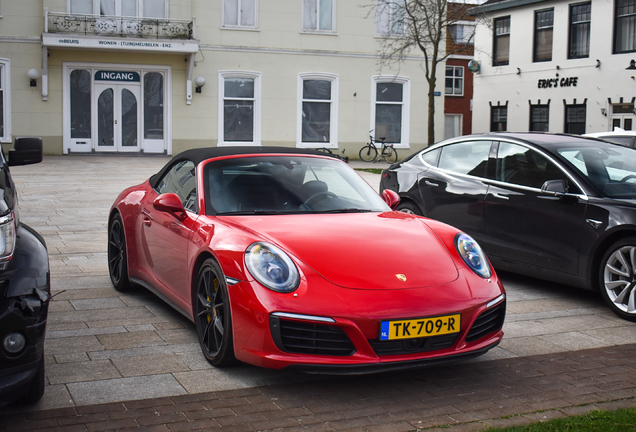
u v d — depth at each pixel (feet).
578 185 17.72
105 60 71.26
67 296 17.69
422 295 11.32
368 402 10.99
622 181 17.98
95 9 70.18
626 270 16.24
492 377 12.28
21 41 68.33
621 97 74.95
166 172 16.98
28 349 9.37
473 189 20.61
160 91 73.87
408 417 10.37
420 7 70.33
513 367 12.84
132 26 70.38
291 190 14.66
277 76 77.05
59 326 14.96
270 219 13.41
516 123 87.35
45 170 53.78
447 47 113.29
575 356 13.53
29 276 9.52
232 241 12.20
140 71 72.84
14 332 9.23
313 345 11.02
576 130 80.33
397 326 10.94
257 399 11.03
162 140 74.43
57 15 68.64
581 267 17.35
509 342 14.47
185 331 14.71
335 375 12.27
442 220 21.62
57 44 67.21
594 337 14.89
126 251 17.49
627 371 12.63
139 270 16.94
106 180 47.47
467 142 21.95
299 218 13.56
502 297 12.32
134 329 14.80
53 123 70.23
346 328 10.84
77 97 71.26
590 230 17.02
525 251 18.81
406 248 12.46
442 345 11.44
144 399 10.91
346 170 16.33
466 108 115.44
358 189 15.57
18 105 69.05
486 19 74.54
